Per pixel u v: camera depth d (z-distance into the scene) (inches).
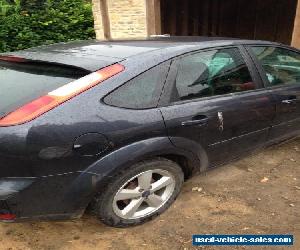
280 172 154.9
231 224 121.5
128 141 101.7
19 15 310.5
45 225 119.9
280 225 121.0
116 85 101.3
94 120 96.1
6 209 93.6
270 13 494.0
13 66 117.0
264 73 140.3
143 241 113.4
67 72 105.4
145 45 121.0
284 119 149.7
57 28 329.1
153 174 118.3
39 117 90.9
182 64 115.7
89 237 114.8
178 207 130.2
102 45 124.6
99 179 99.3
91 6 366.0
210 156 126.4
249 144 139.6
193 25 464.8
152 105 107.1
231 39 136.7
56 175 94.8
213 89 122.7
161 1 398.6
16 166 91.2
